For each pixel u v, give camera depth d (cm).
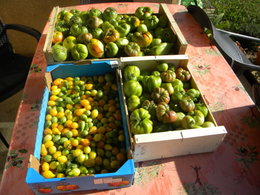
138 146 119
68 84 177
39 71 190
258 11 440
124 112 147
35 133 145
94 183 114
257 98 159
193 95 151
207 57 210
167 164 133
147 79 159
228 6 450
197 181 126
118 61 179
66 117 157
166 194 121
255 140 147
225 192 122
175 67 176
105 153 142
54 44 195
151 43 195
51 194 119
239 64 230
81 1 306
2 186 120
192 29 244
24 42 365
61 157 133
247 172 131
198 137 122
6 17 340
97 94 171
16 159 131
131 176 112
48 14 344
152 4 274
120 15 222
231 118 159
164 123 138
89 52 182
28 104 164
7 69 242
